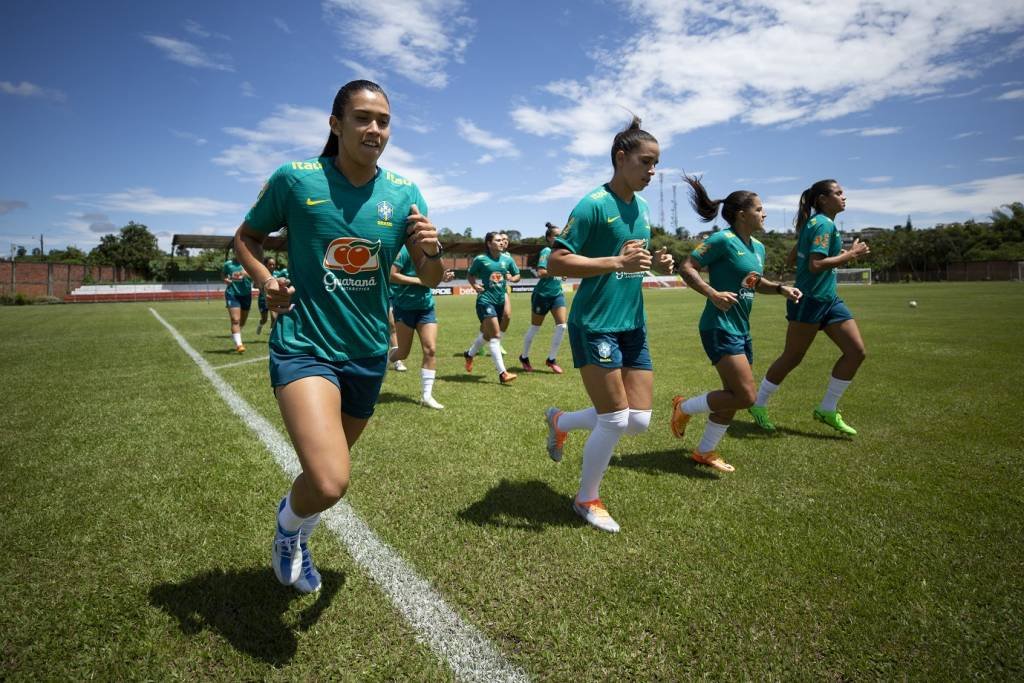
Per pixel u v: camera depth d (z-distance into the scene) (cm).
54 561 250
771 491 344
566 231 287
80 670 182
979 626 209
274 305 198
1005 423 495
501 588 232
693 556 260
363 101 199
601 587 233
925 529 289
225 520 293
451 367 838
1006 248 5750
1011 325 1263
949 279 5744
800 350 484
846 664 188
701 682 179
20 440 433
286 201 211
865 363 797
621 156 294
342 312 214
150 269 5338
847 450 429
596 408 299
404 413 534
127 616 210
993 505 321
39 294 3822
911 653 194
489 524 293
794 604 222
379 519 297
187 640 198
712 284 398
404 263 576
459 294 4234
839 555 262
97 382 676
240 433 453
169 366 806
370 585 234
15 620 206
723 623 209
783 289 433
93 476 356
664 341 1081
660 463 400
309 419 195
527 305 2622
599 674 182
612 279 296
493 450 418
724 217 411
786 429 491
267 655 191
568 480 361
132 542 268
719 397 384
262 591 229
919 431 476
